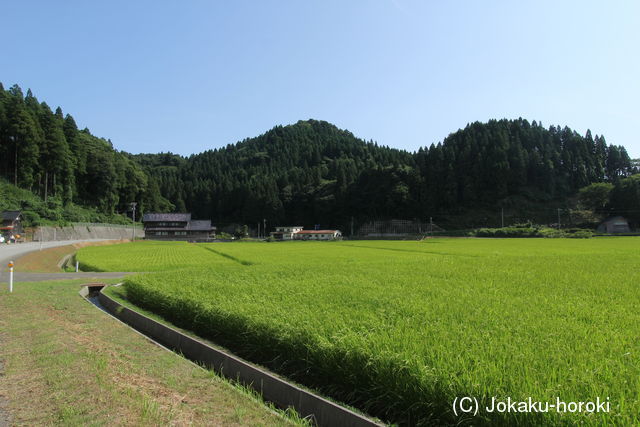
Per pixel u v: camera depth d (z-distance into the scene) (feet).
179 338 28.17
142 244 255.70
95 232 289.94
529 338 19.47
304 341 21.29
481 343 18.31
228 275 54.85
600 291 36.99
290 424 14.02
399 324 22.90
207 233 407.64
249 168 634.02
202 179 601.62
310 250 167.53
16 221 209.77
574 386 13.33
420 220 394.93
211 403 15.71
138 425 13.46
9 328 27.91
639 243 184.85
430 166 407.64
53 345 23.13
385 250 161.27
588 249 140.67
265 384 19.01
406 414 15.53
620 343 18.67
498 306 28.71
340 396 18.72
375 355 17.21
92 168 346.33
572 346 18.30
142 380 17.88
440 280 45.93
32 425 13.61
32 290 47.19
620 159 412.77
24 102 304.50
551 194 375.66
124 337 26.53
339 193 464.24
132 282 48.34
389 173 434.71
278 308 28.58
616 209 320.29
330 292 36.70
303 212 497.46
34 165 270.46
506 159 384.88
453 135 474.08
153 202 450.30
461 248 167.63
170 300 37.09
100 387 16.63
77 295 45.11
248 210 490.08
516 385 13.52
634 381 13.80
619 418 11.37
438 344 18.33
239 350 26.96
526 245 184.44
